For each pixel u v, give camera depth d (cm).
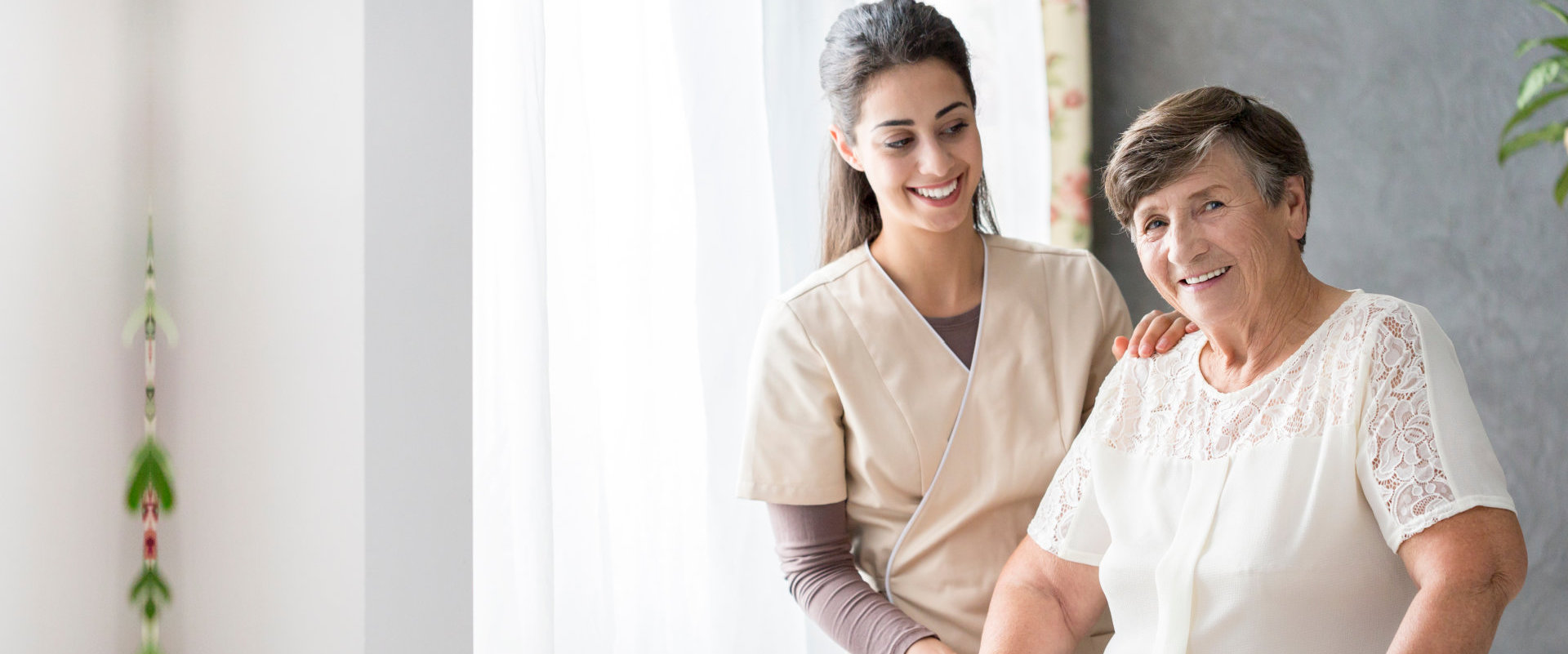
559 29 162
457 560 122
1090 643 139
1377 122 229
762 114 185
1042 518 131
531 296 144
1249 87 235
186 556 117
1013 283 148
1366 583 103
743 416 180
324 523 113
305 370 114
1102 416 129
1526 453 224
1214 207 112
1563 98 221
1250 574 106
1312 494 105
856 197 156
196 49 117
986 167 224
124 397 113
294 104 115
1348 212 231
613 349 170
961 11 224
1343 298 112
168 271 117
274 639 115
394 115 115
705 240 179
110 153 111
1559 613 223
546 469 144
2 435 97
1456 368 105
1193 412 119
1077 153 230
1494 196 225
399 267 116
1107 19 241
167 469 117
